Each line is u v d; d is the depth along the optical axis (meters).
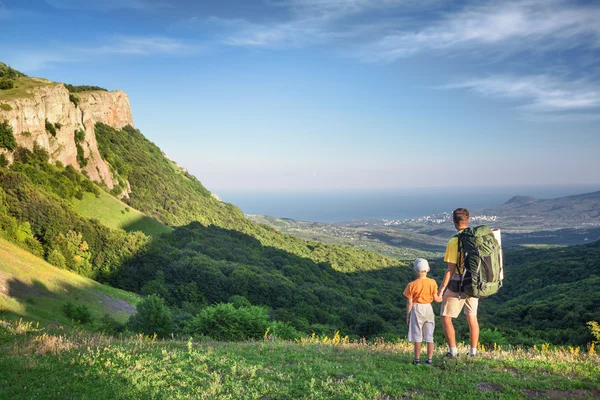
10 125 74.00
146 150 169.38
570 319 56.28
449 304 7.54
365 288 120.06
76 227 63.16
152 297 28.20
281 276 90.19
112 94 166.88
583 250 166.75
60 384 6.93
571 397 5.89
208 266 76.94
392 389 6.12
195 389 6.43
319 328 52.12
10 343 10.19
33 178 72.56
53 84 91.94
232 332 18.70
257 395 6.07
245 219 182.12
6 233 50.41
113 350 9.10
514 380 6.42
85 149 104.75
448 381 6.44
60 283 41.44
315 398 5.87
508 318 71.75
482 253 6.90
